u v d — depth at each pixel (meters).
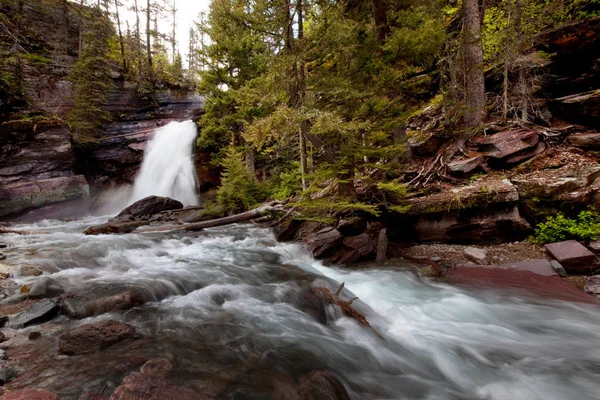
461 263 8.37
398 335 5.25
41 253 8.36
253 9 9.43
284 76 8.57
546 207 8.45
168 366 3.48
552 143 9.98
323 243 9.50
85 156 24.86
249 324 4.96
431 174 11.29
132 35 35.28
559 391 3.80
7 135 17.81
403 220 10.24
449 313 6.03
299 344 4.51
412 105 15.89
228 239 11.80
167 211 19.23
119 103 28.11
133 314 4.94
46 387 2.96
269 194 18.47
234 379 3.42
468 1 11.83
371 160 11.96
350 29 8.21
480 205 8.92
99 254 8.82
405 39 8.62
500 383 4.00
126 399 2.55
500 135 10.76
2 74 19.30
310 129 8.28
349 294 6.74
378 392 3.77
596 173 8.34
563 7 12.00
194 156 28.45
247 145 20.88
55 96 24.48
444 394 3.79
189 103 32.41
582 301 5.98
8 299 5.11
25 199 17.81
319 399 3.12
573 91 11.32
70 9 30.12
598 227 7.57
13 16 24.59
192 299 5.75
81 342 3.73
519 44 11.66
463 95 13.44
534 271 7.26
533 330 5.34
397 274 8.00
